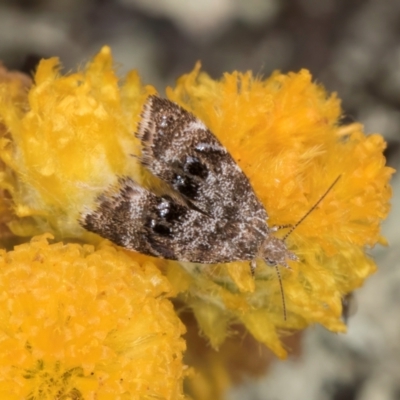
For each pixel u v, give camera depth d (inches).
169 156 1.8
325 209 1.8
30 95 1.8
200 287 1.9
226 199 1.8
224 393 2.0
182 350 1.8
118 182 1.8
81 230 1.8
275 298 1.9
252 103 1.8
